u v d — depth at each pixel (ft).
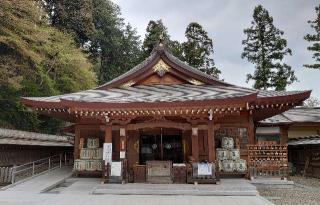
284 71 113.60
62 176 53.57
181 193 41.32
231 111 47.96
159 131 59.98
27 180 49.67
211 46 134.31
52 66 107.45
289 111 79.87
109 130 48.88
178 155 60.49
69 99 48.19
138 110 47.26
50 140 79.71
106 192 41.78
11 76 82.43
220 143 55.98
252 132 55.52
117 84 63.26
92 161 54.95
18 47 83.61
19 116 91.61
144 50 130.93
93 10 165.17
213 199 37.78
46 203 34.88
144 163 59.72
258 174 49.73
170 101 46.34
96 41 170.60
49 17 139.64
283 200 38.73
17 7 83.51
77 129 58.03
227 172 53.36
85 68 114.83
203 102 45.91
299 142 64.13
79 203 35.09
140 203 35.29
